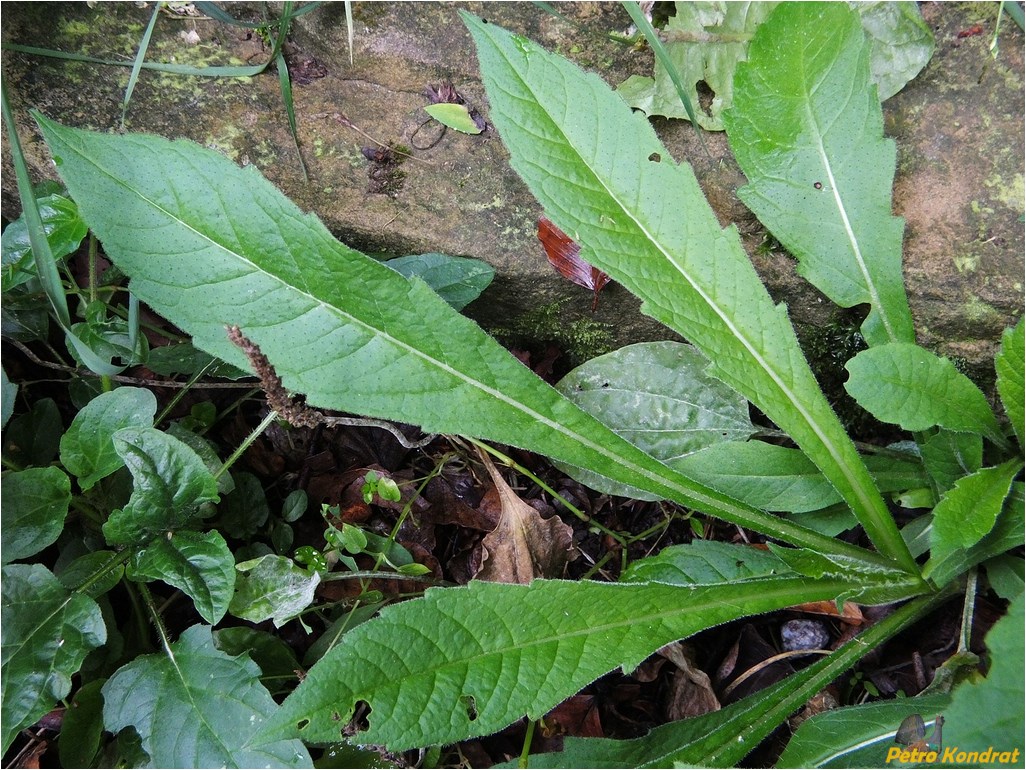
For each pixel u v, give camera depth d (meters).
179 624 0.22
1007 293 0.21
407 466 0.24
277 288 0.18
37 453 0.21
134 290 0.17
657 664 0.23
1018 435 0.20
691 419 0.23
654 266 0.19
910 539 0.22
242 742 0.18
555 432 0.19
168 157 0.17
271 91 0.23
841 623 0.23
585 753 0.19
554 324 0.24
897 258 0.21
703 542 0.22
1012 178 0.22
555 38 0.23
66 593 0.18
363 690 0.16
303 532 0.23
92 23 0.22
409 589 0.23
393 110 0.23
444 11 0.23
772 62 0.21
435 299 0.18
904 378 0.19
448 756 0.22
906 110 0.22
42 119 0.17
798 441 0.20
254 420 0.24
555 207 0.19
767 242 0.22
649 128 0.19
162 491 0.19
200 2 0.22
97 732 0.19
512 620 0.17
